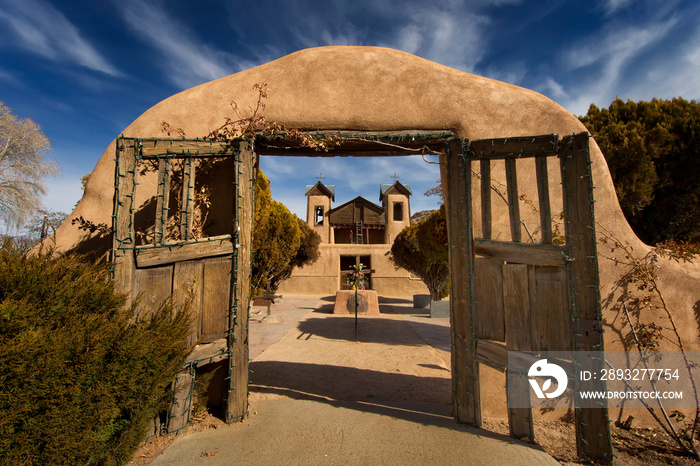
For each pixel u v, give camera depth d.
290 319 10.91
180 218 3.10
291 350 6.60
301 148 3.98
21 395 1.53
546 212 2.96
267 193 8.88
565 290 2.81
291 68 3.83
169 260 2.88
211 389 3.32
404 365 5.67
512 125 3.73
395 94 3.79
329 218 27.19
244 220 3.18
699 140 7.45
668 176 7.79
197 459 2.44
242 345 3.12
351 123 3.75
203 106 3.66
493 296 3.08
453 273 3.29
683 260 3.47
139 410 2.25
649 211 8.36
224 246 3.10
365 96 3.78
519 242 3.01
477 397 3.12
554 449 2.88
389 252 21.42
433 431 2.98
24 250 2.15
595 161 3.55
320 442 2.74
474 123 3.73
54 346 1.64
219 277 3.08
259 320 10.35
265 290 11.73
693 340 3.36
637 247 3.44
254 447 2.63
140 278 2.81
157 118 3.58
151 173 3.48
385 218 27.48
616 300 3.39
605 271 3.42
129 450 2.24
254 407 3.46
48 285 1.90
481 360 3.09
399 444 2.73
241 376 3.11
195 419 3.11
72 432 1.72
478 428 3.09
